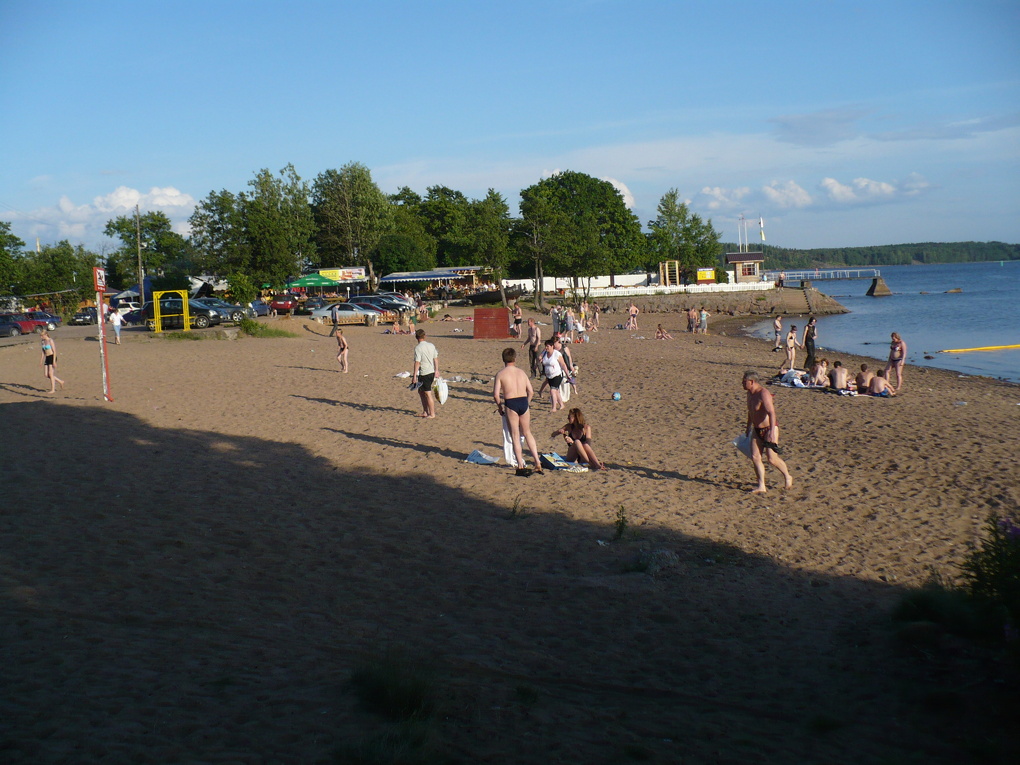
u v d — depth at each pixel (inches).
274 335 1450.5
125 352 1109.7
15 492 349.4
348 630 224.8
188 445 475.8
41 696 165.2
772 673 209.3
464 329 1700.3
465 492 392.5
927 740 171.6
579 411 449.1
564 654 217.9
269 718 162.4
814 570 297.1
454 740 159.6
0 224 2460.6
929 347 1380.4
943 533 340.2
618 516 358.9
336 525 330.6
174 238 3577.8
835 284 5944.9
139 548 283.9
